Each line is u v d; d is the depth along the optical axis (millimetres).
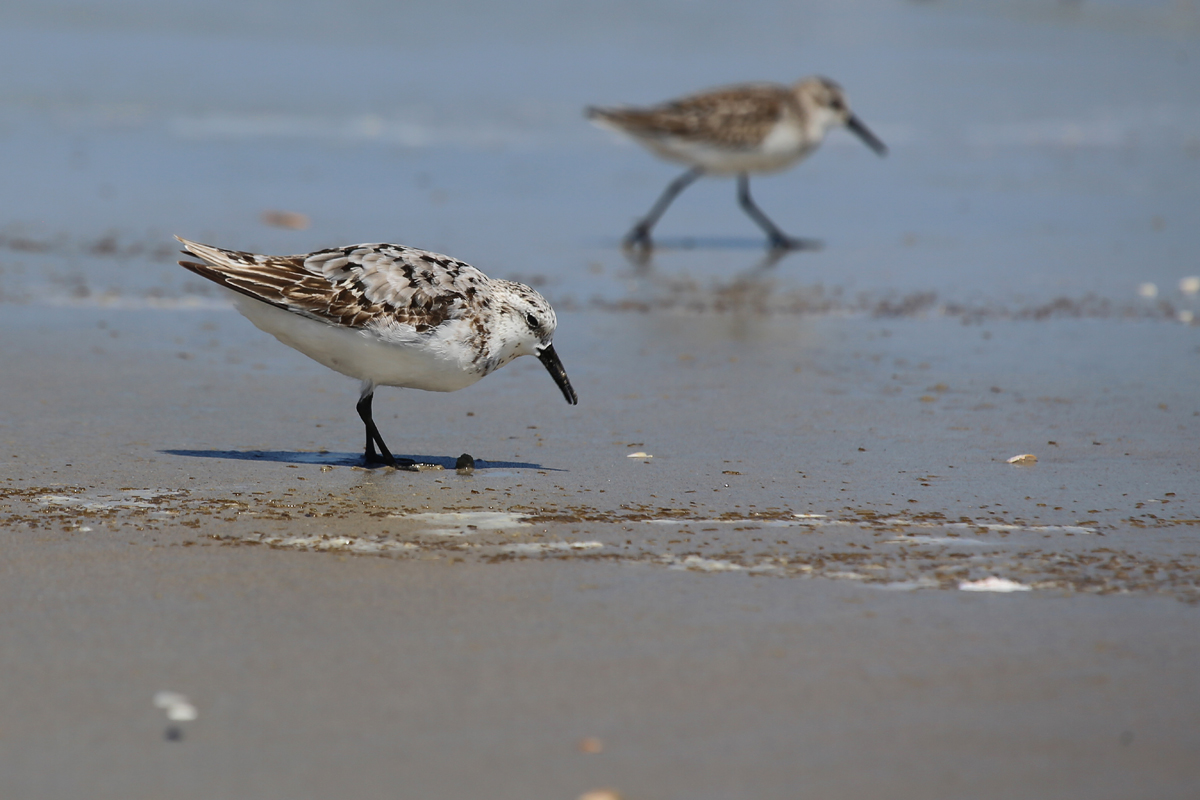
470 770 6250
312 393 13930
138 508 10000
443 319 11117
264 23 40906
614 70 37844
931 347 16594
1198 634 7863
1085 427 13016
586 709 6848
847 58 42438
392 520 9875
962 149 33094
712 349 16422
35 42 36469
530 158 30172
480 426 12906
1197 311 18609
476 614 8039
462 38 41094
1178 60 45156
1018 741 6574
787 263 22266
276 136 30078
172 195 24484
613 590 8477
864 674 7285
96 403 13148
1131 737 6625
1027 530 9859
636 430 12844
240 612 7992
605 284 20219
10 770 6184
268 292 10867
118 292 18172
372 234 22203
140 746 6414
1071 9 52469
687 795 6066
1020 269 21594
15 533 9305
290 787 6090
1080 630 7906
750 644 7660
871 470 11516
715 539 9555
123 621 7820
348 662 7340
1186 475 11414
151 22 39750
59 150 27406
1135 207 26844
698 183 29703
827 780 6207
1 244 20422
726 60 40094
